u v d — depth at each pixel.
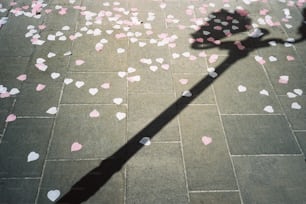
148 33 4.72
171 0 5.39
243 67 4.24
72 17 4.96
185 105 3.76
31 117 3.57
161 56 4.36
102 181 3.05
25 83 3.92
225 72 4.17
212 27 4.86
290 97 3.89
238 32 4.77
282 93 3.94
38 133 3.42
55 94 3.81
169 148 3.33
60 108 3.67
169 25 4.88
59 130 3.45
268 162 3.26
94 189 2.99
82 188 3.00
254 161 3.26
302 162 3.28
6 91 3.81
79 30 4.72
